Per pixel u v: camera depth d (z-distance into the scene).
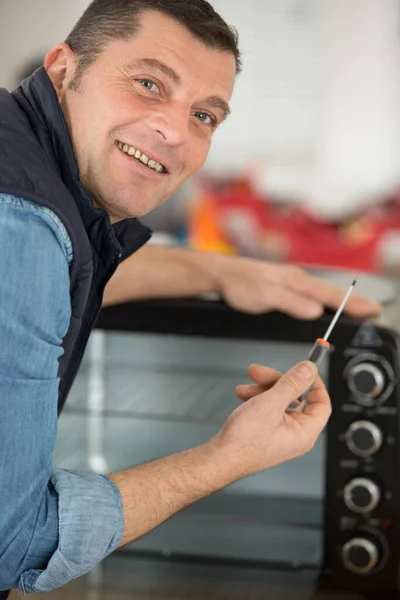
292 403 0.92
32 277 0.70
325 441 1.04
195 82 0.86
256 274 1.13
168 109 0.85
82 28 0.89
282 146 3.01
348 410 1.03
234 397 1.15
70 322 0.83
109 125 0.85
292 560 1.08
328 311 1.12
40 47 3.02
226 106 0.92
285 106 2.98
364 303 1.12
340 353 1.04
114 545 0.79
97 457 1.19
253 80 2.97
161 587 1.04
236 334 1.11
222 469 0.86
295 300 1.09
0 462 0.71
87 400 1.18
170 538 1.10
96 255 0.90
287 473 1.12
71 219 0.76
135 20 0.85
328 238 3.07
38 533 0.75
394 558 1.03
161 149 0.86
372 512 1.03
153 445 1.17
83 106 0.86
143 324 1.13
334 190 3.03
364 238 3.07
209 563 1.08
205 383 1.15
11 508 0.73
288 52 2.93
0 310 0.68
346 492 1.03
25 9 3.00
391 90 2.92
